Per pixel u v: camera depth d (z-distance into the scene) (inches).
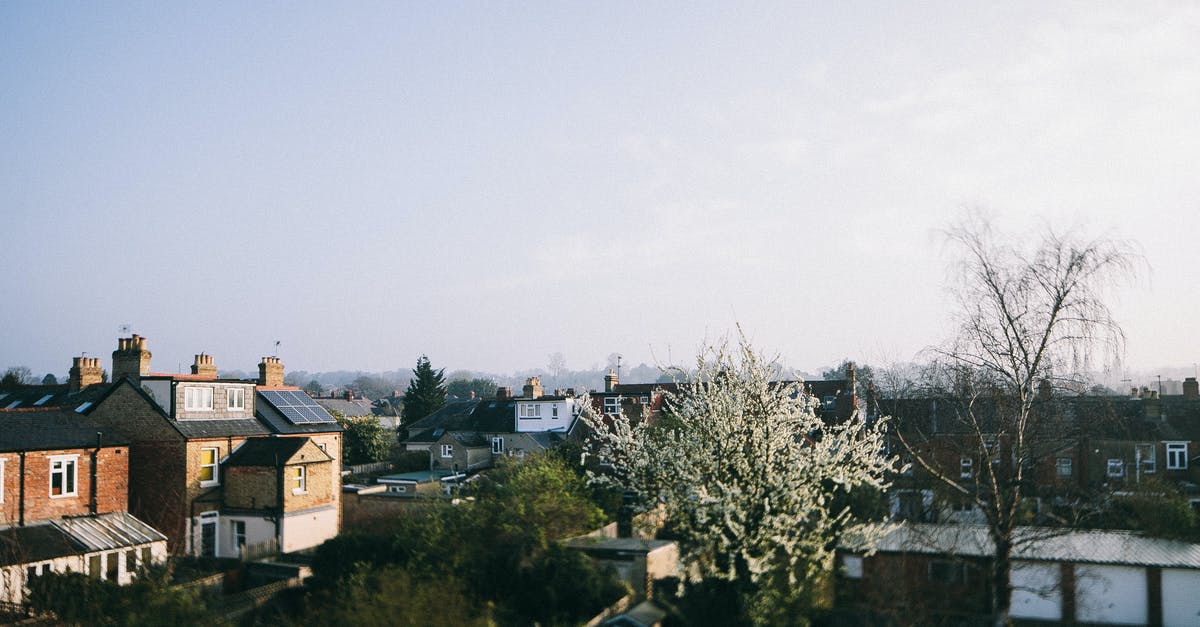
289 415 1696.6
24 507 1192.8
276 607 967.0
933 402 1446.9
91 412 1462.8
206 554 1414.9
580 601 888.9
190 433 1414.9
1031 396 879.7
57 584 927.0
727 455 980.6
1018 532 1023.0
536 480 1144.2
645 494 1059.3
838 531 992.2
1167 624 1011.9
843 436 1016.9
